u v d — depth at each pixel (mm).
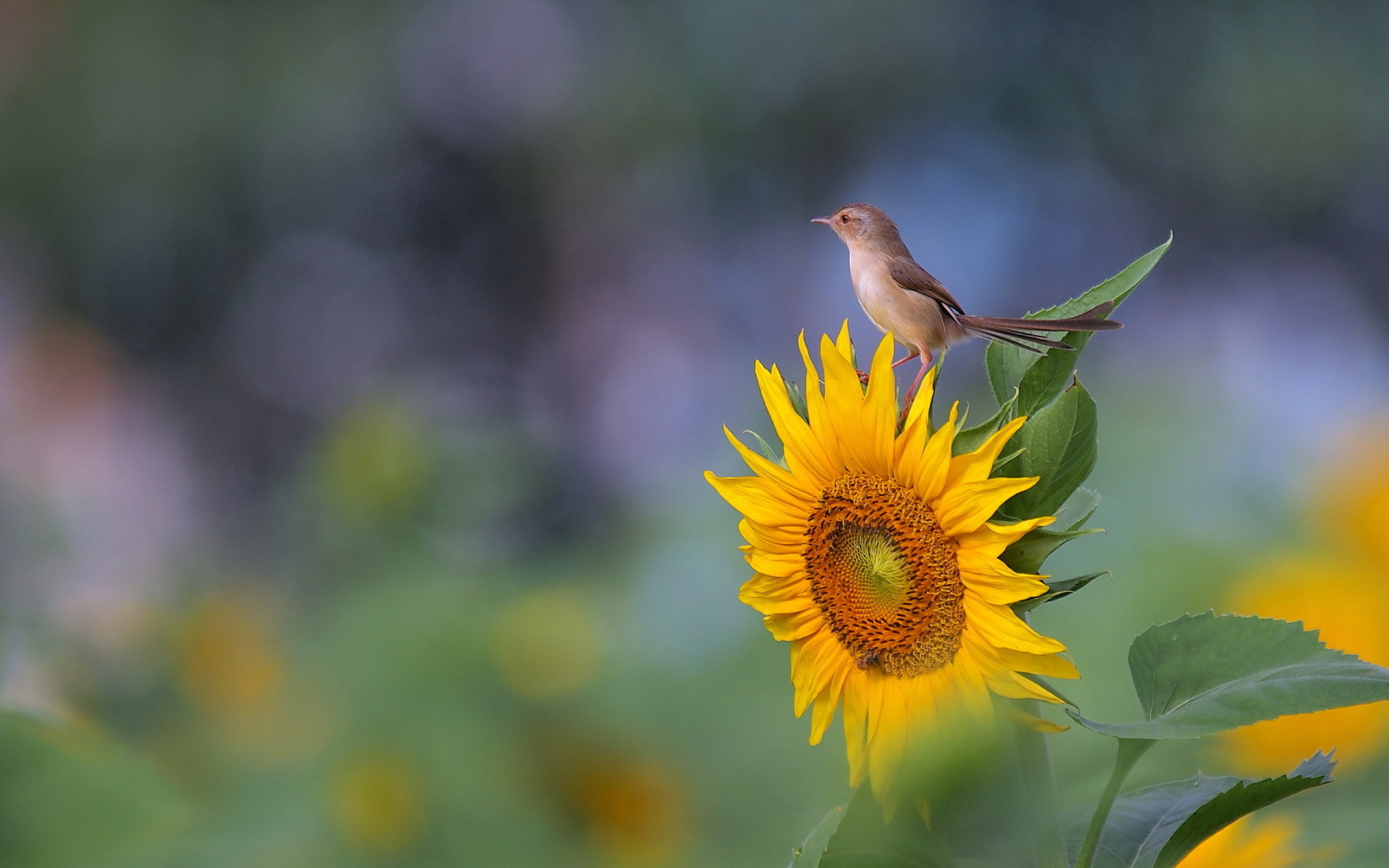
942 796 4141
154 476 22328
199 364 24734
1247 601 5250
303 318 24922
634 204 24016
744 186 23938
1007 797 4145
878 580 4215
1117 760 4137
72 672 6750
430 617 5777
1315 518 6289
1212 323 23766
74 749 4090
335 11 22453
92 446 17375
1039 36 23156
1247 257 23859
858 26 22281
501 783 5402
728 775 5418
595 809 5324
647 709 5727
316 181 23719
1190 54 22656
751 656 6348
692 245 24203
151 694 6594
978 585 4195
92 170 22625
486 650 5707
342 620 5918
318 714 5676
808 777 5320
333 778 5375
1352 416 7562
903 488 4227
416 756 5414
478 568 6254
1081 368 9898
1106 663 4973
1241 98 22094
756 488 4250
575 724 5594
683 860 5219
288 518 7195
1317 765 4129
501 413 8172
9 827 4082
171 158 22562
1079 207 24500
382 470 6434
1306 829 4414
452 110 23656
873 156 23797
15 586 7414
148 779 4090
